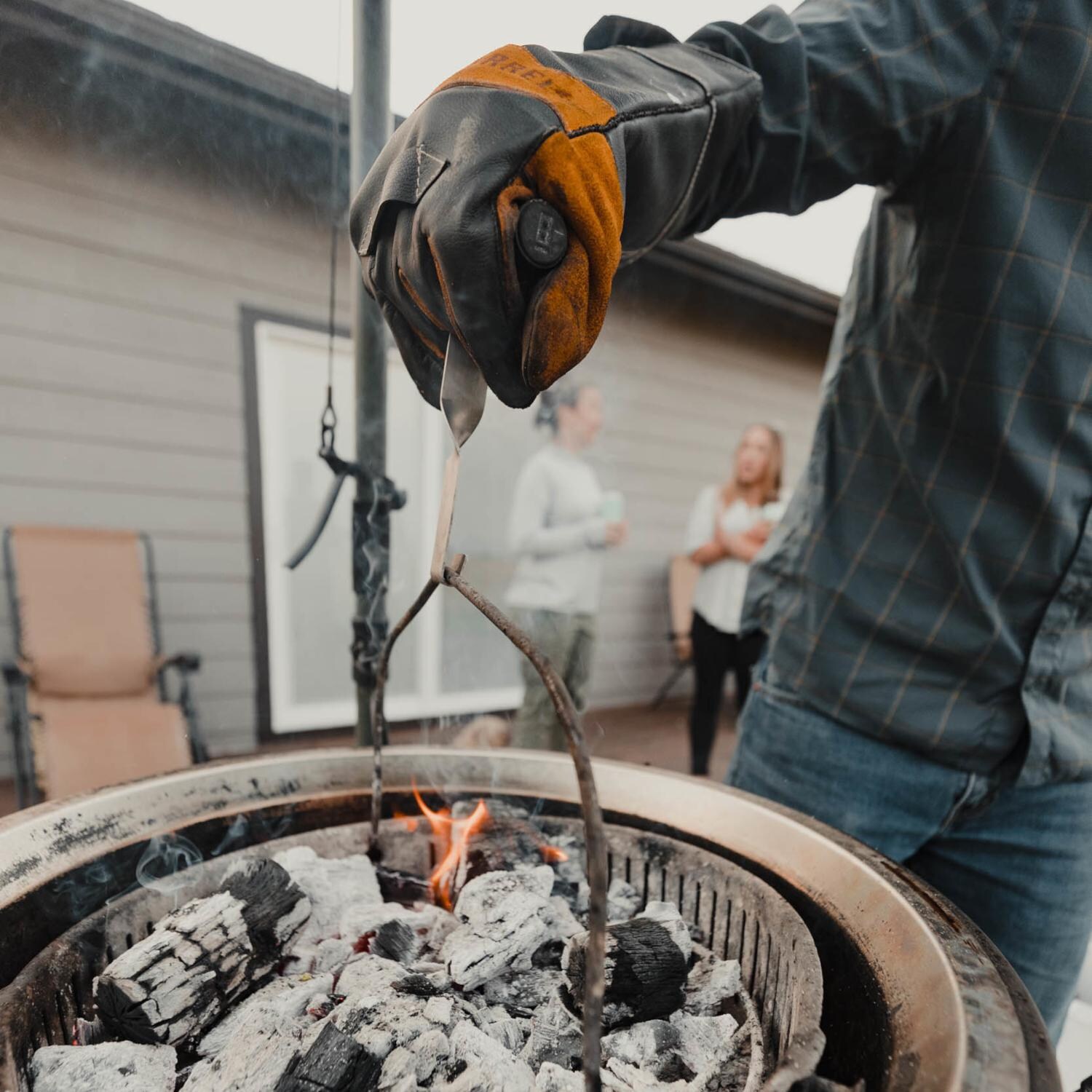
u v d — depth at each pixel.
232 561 2.66
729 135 0.55
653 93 0.49
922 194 0.74
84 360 2.31
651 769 0.79
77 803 0.64
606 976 0.54
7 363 2.21
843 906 0.56
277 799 0.75
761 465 2.63
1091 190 0.68
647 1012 0.56
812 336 4.38
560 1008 0.58
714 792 0.73
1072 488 0.72
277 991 0.59
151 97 1.56
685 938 0.61
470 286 0.39
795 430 4.52
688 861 0.69
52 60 1.43
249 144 1.83
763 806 0.69
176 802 0.69
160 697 2.38
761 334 4.14
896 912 0.51
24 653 2.14
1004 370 0.72
